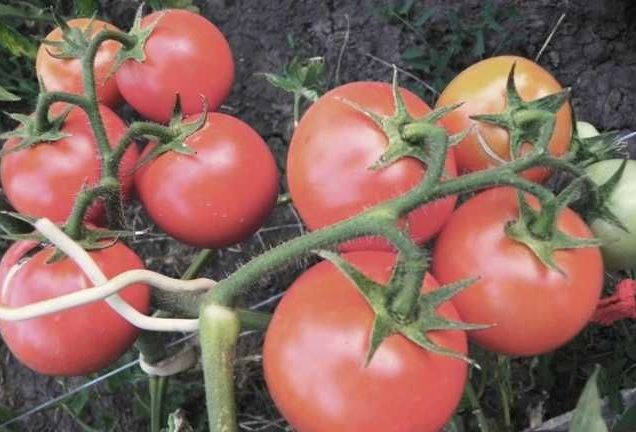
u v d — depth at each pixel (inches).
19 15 32.9
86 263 18.2
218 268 33.1
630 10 34.5
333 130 17.6
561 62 34.7
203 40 21.0
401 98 17.5
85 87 19.2
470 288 17.6
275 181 20.6
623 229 19.5
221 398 17.3
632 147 33.4
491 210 18.0
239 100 34.8
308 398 16.2
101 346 19.3
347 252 17.8
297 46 35.1
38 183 19.8
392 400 15.9
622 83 34.3
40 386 32.8
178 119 19.9
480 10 34.9
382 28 35.0
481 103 19.3
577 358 31.0
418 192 16.1
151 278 18.6
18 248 20.1
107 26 21.7
